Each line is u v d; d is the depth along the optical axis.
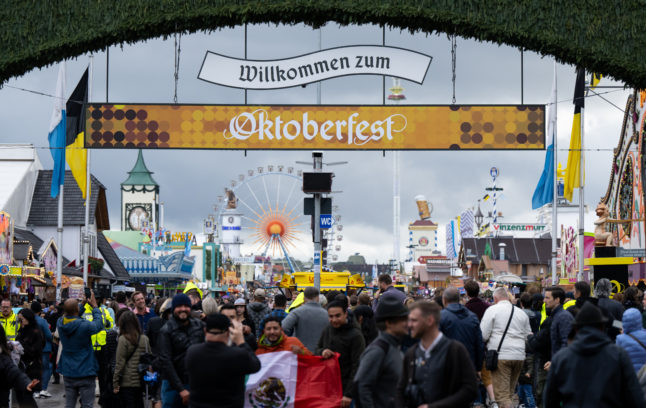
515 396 18.92
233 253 168.00
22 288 35.53
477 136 20.62
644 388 8.21
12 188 52.69
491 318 14.50
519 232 114.06
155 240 95.50
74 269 50.25
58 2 17.47
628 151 39.44
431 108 20.64
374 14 17.05
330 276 28.67
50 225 54.03
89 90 32.59
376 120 20.64
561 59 17.81
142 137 20.69
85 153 33.75
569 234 58.53
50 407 17.92
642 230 36.50
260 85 19.83
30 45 17.45
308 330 13.30
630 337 9.55
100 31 17.34
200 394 8.47
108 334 16.12
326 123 20.69
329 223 21.25
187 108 20.67
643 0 17.53
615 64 17.50
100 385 17.09
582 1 17.53
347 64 19.92
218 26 17.55
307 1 17.06
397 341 8.62
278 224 82.88
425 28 17.44
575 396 7.30
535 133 20.62
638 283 26.55
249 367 8.61
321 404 11.52
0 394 9.55
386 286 17.00
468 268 98.25
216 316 8.58
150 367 13.91
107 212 59.44
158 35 17.64
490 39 17.39
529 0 17.41
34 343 16.66
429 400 7.48
